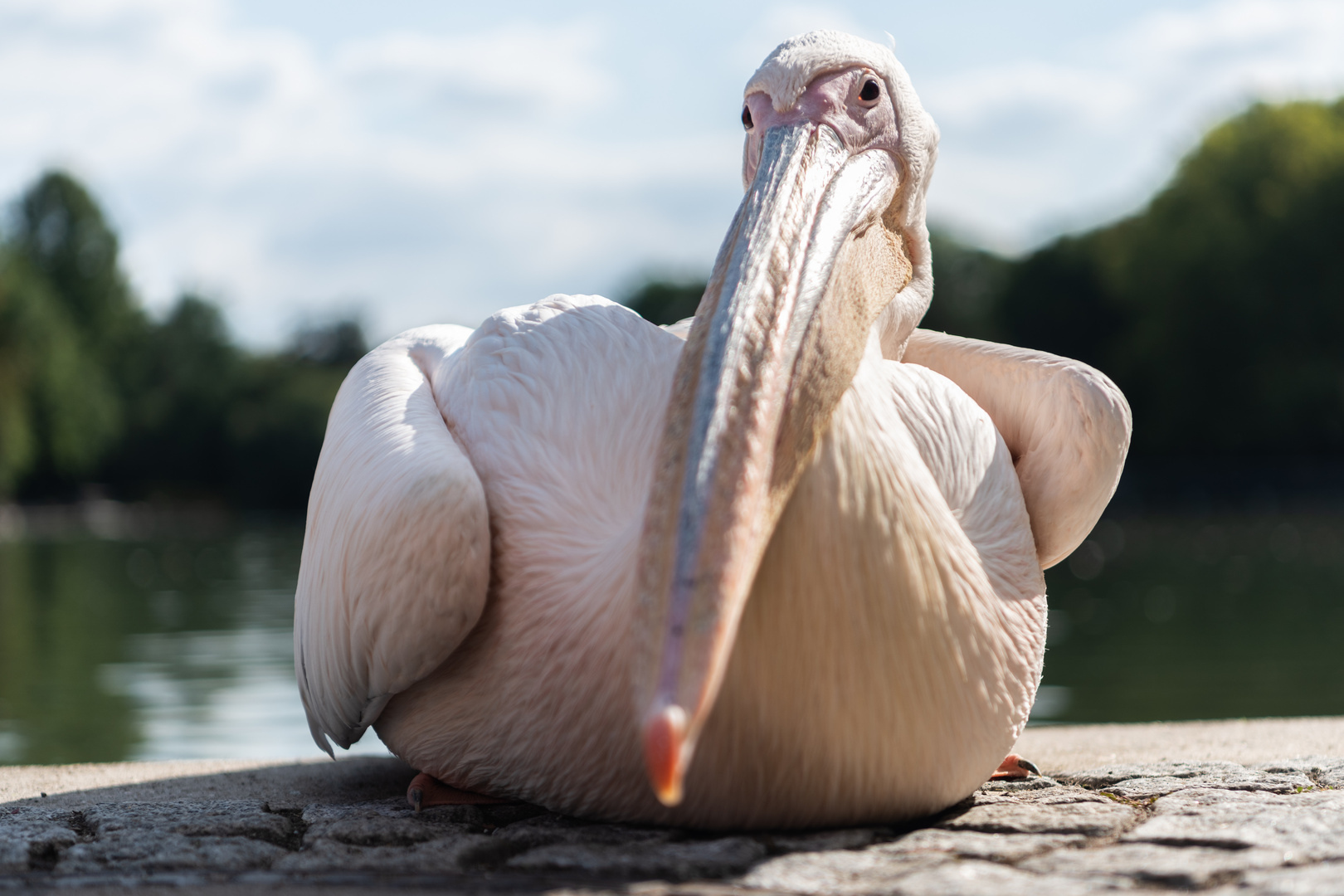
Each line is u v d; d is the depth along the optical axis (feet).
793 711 8.04
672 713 6.15
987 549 9.36
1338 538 96.17
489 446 9.64
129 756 21.91
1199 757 12.55
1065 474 10.32
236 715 26.43
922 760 8.42
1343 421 147.33
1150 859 7.88
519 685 8.98
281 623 47.09
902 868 7.88
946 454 9.42
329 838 9.05
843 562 7.94
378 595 9.07
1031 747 13.94
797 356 7.70
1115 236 179.63
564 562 8.92
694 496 6.81
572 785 8.92
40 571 84.23
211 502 244.22
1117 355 167.73
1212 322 151.74
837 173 9.19
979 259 223.71
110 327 256.73
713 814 8.57
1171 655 35.04
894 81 9.95
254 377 260.01
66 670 34.60
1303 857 7.88
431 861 8.32
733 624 6.56
